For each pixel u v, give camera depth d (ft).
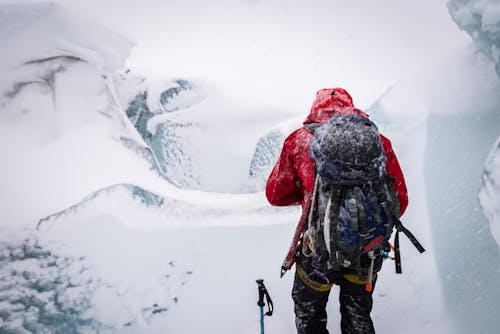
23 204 8.03
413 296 6.67
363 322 4.80
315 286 4.77
